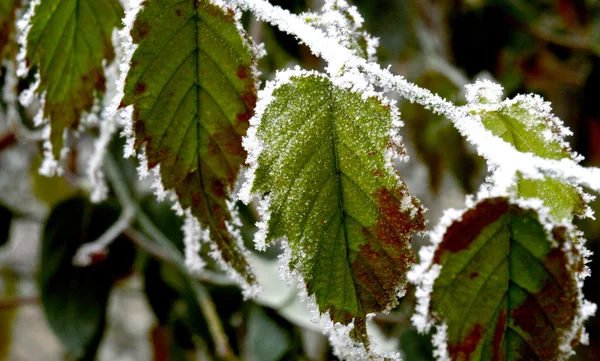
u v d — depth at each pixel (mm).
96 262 615
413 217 294
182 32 308
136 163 630
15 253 994
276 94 295
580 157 300
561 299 280
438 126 680
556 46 774
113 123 362
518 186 300
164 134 314
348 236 296
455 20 766
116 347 1140
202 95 312
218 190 316
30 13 340
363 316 297
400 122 294
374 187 294
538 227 280
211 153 316
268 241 295
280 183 295
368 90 294
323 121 295
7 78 420
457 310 284
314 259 296
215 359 633
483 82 310
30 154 867
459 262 284
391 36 667
